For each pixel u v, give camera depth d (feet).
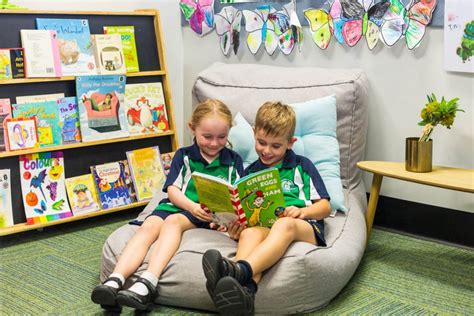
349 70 9.24
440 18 8.43
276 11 10.25
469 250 8.59
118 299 6.41
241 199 6.75
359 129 9.02
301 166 7.53
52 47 9.52
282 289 6.53
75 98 9.87
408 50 8.89
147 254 7.13
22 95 9.41
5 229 9.05
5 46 9.25
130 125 10.48
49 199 9.58
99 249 8.81
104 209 10.00
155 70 11.00
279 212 6.89
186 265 6.81
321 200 7.33
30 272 7.97
